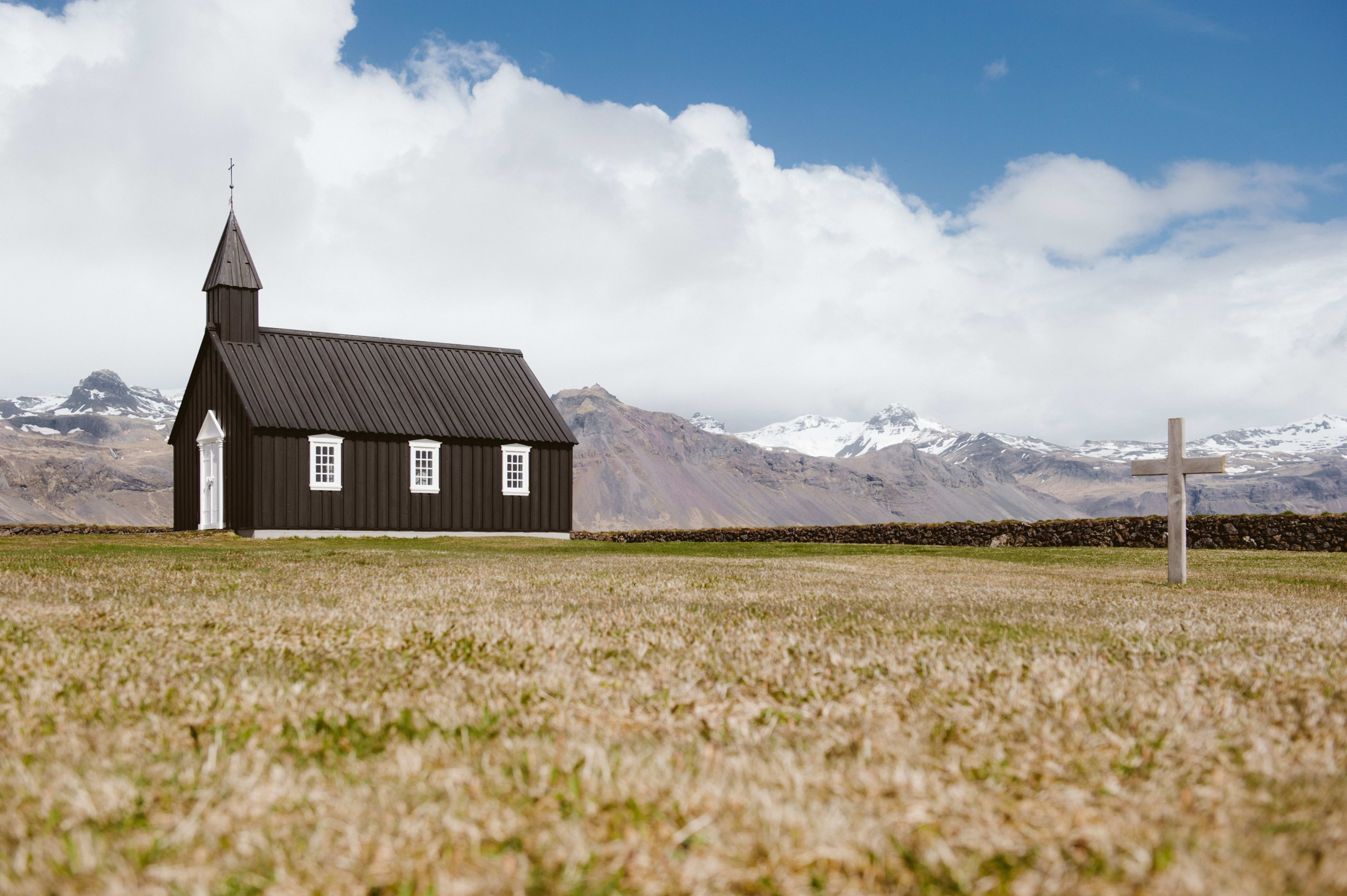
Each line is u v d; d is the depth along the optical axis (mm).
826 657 5902
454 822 2746
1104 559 19828
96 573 12273
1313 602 10398
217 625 7047
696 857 2525
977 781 3328
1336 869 2438
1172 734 3896
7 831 2754
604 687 4930
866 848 2604
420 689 4891
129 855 2578
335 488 36531
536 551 23453
